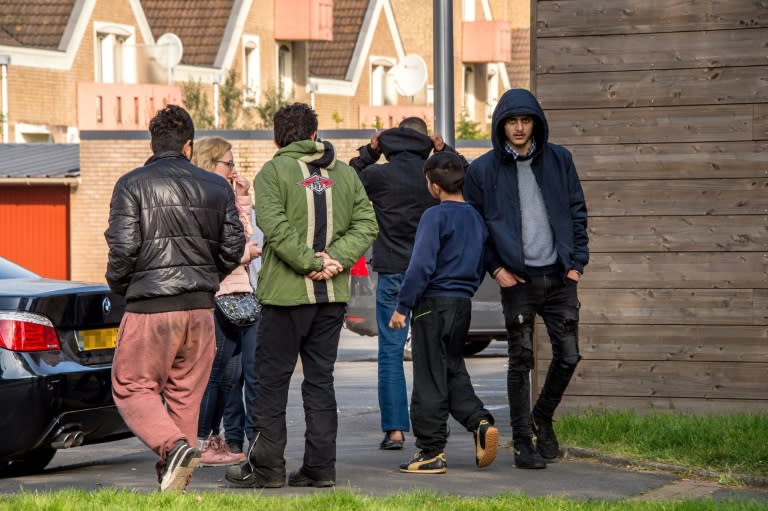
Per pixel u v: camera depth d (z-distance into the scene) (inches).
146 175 907.4
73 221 3791.8
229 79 5017.2
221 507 842.8
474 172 1038.4
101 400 1074.7
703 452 1022.4
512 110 1005.2
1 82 4473.4
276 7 5644.7
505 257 1015.6
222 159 1101.1
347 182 975.0
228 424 1117.1
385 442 1154.7
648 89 1146.0
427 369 1022.4
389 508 838.5
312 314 959.6
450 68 1946.4
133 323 904.9
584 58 1154.7
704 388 1143.0
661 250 1147.9
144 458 1200.2
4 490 994.7
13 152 4151.1
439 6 1941.4
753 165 1132.5
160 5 5438.0
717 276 1139.3
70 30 4793.3
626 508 838.5
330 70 5974.4
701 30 1137.4
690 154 1141.1
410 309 1015.6
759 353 1135.6
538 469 1029.2
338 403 1566.2
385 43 6240.2
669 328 1146.7
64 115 4751.5
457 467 1048.8
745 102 1132.5
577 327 1038.4
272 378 964.6
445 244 1022.4
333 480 971.3
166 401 931.3
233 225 928.3
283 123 970.1
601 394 1158.3
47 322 1053.8
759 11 1127.6
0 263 1225.4
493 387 1742.1
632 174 1149.7
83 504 845.2
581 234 1029.2
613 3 1148.5
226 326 1092.5
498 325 2149.4
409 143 1168.8
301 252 937.5
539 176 1021.8
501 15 7327.8
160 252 901.8
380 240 1157.1
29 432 1034.1
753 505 842.8
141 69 4997.5
